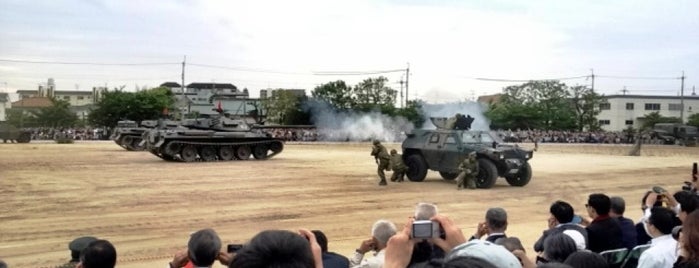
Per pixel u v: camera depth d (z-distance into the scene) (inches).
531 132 2669.8
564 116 3171.8
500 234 239.6
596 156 1596.9
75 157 1274.6
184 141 1172.5
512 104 3267.7
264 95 3432.6
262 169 1050.7
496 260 102.2
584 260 168.9
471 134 887.7
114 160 1206.9
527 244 484.7
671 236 224.1
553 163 1327.5
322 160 1293.1
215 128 1264.8
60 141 1935.3
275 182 865.5
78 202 658.8
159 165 1099.3
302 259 106.3
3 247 450.6
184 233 510.6
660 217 224.5
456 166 870.4
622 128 3909.9
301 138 2399.1
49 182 821.9
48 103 4325.8
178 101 2952.8
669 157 1598.2
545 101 3297.2
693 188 391.5
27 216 574.9
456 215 635.5
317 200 708.7
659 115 3619.6
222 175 941.2
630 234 293.6
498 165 854.5
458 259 98.0
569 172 1104.2
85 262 166.9
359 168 1107.9
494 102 3848.4
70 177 882.8
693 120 3358.8
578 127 3282.5
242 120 1371.8
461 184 842.8
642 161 1406.3
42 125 3415.4
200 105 1929.1
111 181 840.3
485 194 790.5
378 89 2994.6
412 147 922.7
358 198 732.0
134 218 571.5
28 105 4333.2
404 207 673.6
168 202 667.4
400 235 140.2
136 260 415.8
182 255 189.3
